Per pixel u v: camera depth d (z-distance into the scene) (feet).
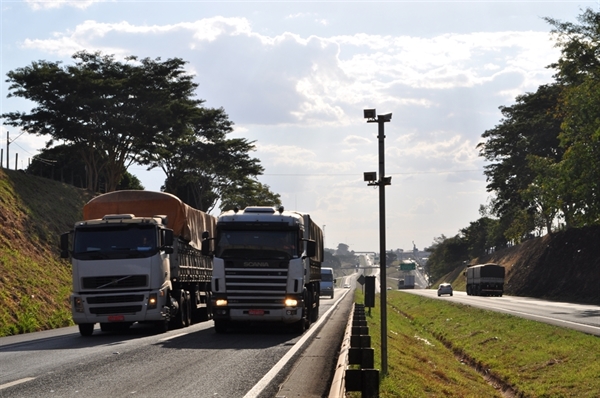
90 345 56.65
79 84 171.32
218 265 67.92
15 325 82.33
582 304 168.55
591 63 160.56
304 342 59.16
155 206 80.12
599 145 157.17
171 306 71.72
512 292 271.08
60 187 163.94
